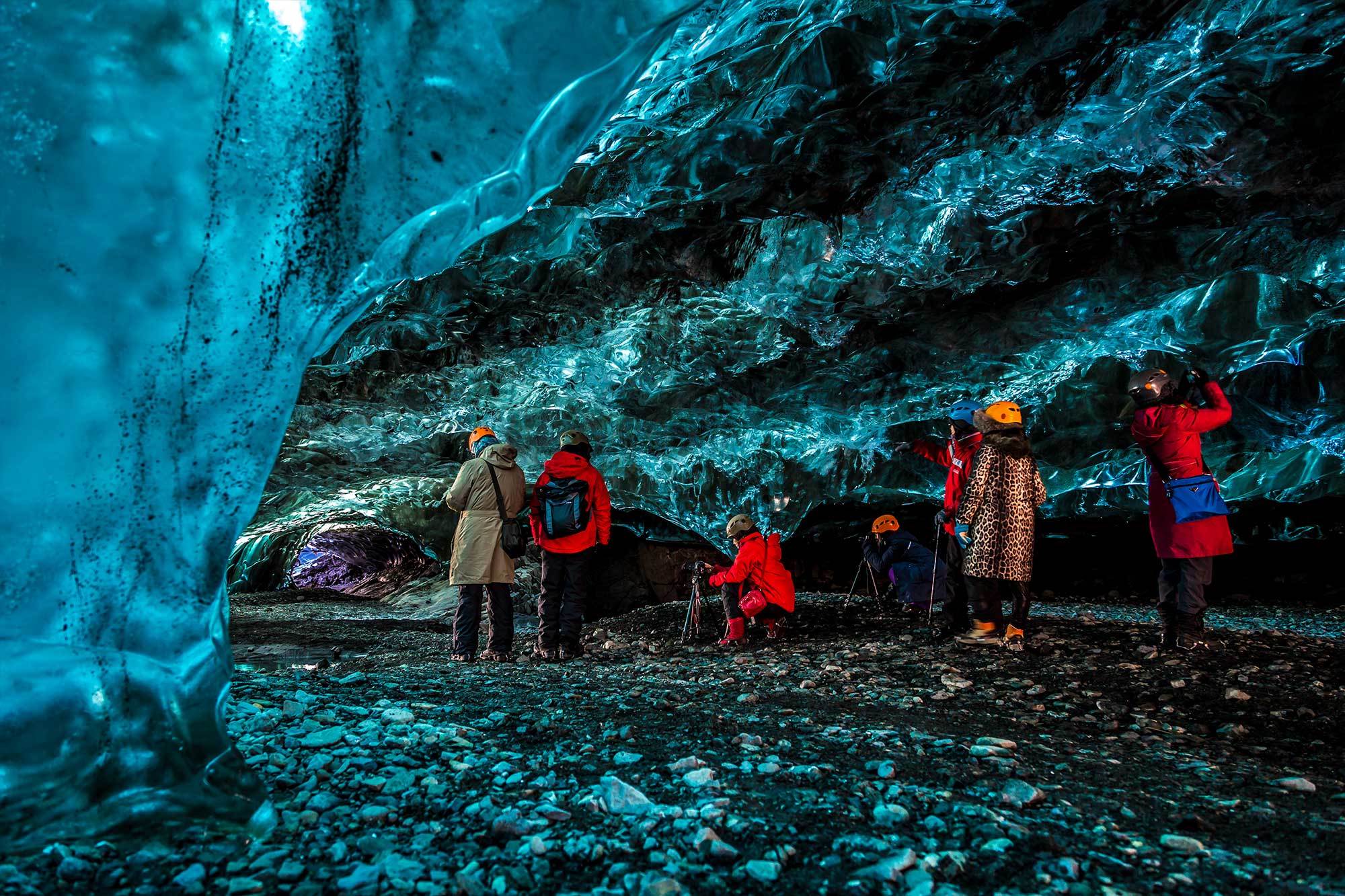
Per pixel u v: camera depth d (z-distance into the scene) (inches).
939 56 143.7
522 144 96.3
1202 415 207.2
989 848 86.3
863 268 265.4
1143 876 80.8
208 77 80.4
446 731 130.3
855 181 185.3
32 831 78.4
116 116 77.5
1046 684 188.2
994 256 255.9
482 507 243.4
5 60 73.0
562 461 249.6
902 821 94.4
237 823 85.7
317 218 88.6
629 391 358.0
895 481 378.6
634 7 91.4
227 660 92.8
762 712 156.0
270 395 90.4
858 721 149.9
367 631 353.7
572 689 181.8
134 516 84.1
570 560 250.7
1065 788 109.7
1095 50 147.2
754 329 316.8
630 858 83.0
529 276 250.2
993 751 125.4
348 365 315.6
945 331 317.7
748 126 162.2
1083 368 326.0
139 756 84.1
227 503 90.3
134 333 81.3
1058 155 198.1
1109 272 272.4
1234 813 100.3
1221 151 188.9
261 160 84.3
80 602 82.0
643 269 248.2
